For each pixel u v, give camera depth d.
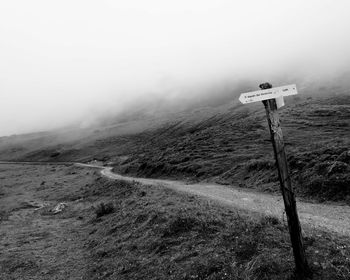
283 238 10.95
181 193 27.39
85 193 52.41
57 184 81.75
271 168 31.20
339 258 9.01
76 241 21.50
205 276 10.22
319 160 25.45
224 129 83.75
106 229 21.34
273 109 8.15
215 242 12.28
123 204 27.30
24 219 35.84
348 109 83.62
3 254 20.58
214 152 54.88
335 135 54.34
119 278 12.75
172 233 14.76
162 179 48.75
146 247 14.61
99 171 97.06
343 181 20.59
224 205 20.72
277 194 25.11
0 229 30.66
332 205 19.06
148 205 22.89
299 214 17.19
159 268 12.07
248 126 78.94
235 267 9.99
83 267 15.76
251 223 13.12
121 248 16.02
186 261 11.68
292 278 8.45
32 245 22.38
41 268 17.03
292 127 68.06
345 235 11.59
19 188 86.81
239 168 37.53
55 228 27.75
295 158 28.47
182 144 78.19
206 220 14.75
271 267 9.21
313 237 10.86
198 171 44.22
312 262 8.98
